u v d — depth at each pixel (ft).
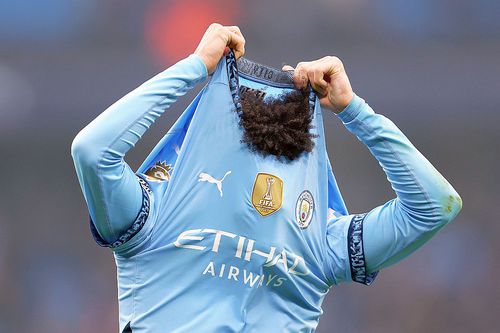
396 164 36.60
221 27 35.88
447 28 127.75
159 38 132.57
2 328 120.78
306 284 36.50
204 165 34.86
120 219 33.60
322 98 37.22
